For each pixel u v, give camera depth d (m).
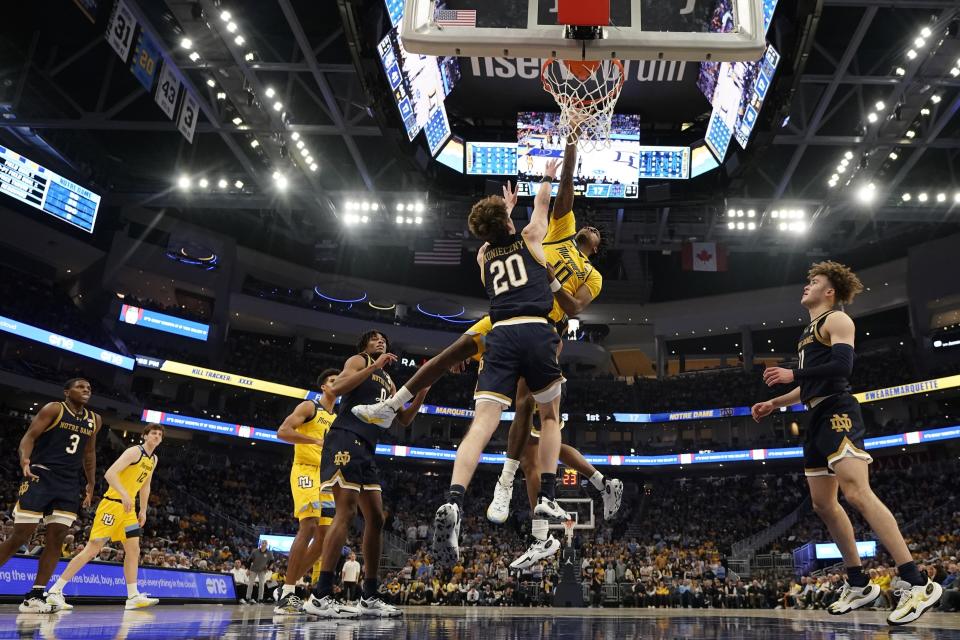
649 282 44.97
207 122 25.47
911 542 28.77
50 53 25.02
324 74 23.08
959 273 37.06
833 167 27.34
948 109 22.62
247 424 36.78
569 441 45.53
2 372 28.08
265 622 4.74
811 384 4.98
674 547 35.44
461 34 5.75
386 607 6.05
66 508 6.85
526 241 4.45
